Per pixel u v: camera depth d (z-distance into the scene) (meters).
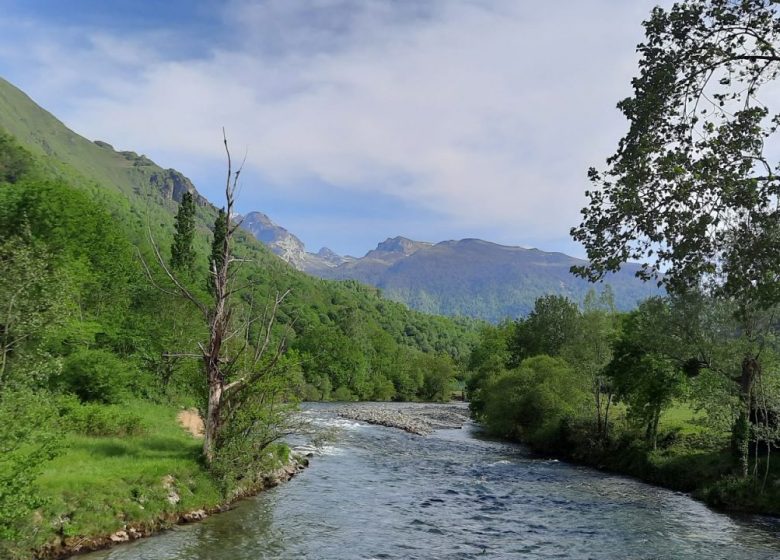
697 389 34.03
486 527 24.09
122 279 57.88
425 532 22.92
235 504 25.50
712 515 27.05
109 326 49.59
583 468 41.25
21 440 15.00
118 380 39.06
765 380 31.92
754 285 11.53
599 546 21.75
